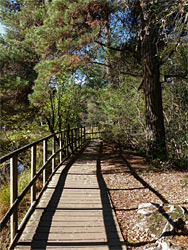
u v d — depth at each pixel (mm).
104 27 7668
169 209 3508
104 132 14234
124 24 8062
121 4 6973
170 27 7207
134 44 9016
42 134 9750
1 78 7430
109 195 4781
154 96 7277
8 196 4809
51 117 10273
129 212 3912
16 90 7766
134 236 3170
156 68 7297
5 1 11344
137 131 11672
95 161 8555
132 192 4887
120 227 3432
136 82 11383
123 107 11969
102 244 2973
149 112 7344
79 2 6480
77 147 11461
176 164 7066
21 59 7895
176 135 8336
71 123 11703
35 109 9227
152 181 5496
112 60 10289
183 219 3244
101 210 4008
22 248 2867
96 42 7719
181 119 8445
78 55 6988
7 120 8906
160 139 7086
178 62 9359
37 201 4141
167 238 2893
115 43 9375
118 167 7215
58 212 3920
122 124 12156
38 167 7621
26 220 3408
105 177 6180
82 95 11742
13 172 2928
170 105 10023
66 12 6590
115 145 12352
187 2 4746
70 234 3207
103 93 12961
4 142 9195
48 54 7512
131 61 10523
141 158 8422
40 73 7199
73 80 10133
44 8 8328
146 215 3488
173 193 4566
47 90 7531
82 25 7156
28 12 8773
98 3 6762
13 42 8438
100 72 11930
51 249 2854
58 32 6641
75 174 6504
